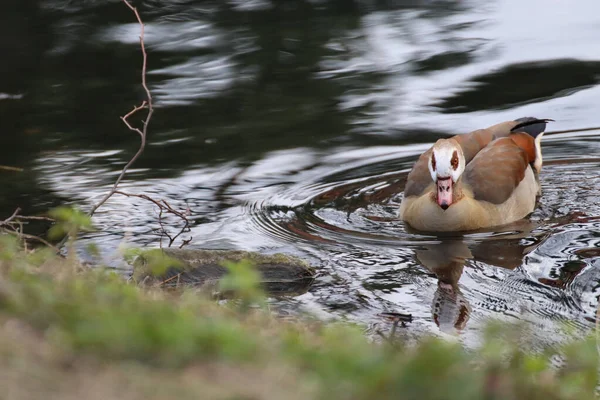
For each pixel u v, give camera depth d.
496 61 20.70
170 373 4.84
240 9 25.38
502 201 13.94
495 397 4.97
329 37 22.66
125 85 19.77
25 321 5.38
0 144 16.73
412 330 9.58
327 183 15.23
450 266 11.77
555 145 16.72
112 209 13.76
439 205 13.32
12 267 7.21
